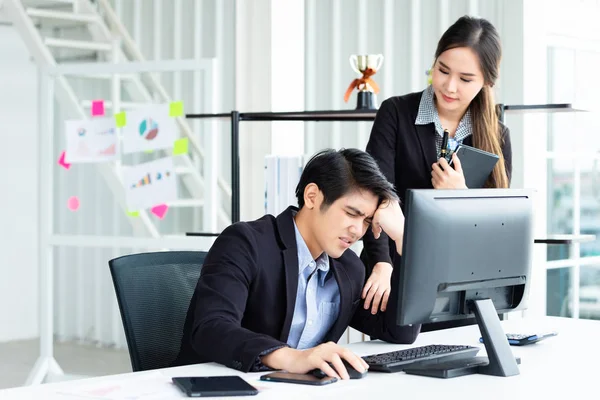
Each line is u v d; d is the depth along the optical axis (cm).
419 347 258
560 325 319
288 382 217
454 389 214
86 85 693
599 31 562
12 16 619
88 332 711
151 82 660
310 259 256
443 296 235
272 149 576
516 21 515
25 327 752
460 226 231
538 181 527
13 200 743
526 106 418
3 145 736
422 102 327
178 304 282
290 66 578
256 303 251
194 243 474
